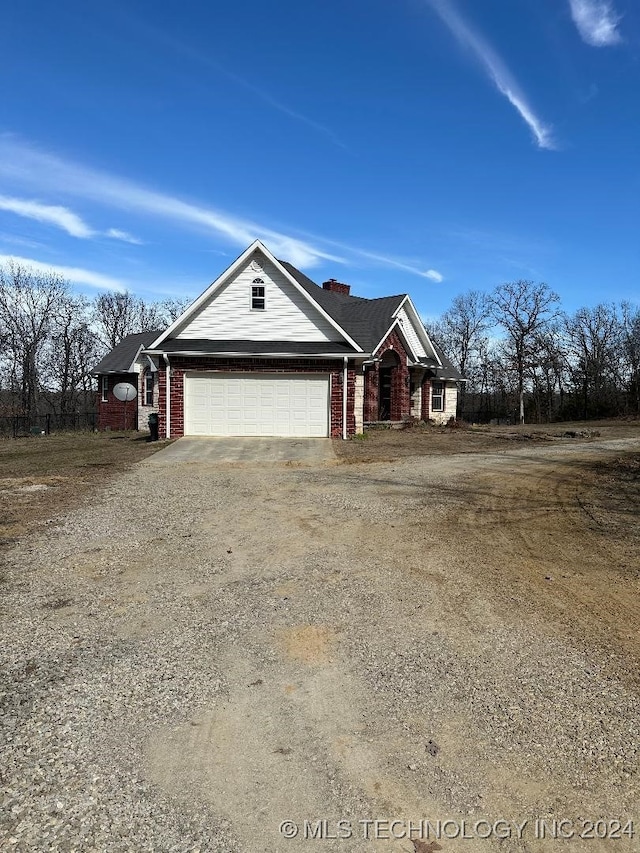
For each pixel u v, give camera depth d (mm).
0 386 42875
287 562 6332
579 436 21766
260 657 4184
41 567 6125
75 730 3295
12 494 10062
